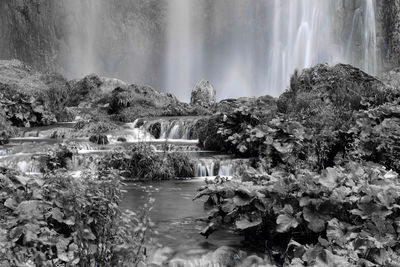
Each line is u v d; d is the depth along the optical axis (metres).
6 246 3.09
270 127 11.16
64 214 3.98
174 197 7.89
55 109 23.80
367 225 4.15
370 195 4.41
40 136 17.56
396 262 3.48
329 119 12.04
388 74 22.23
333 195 4.63
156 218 6.19
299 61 50.81
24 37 55.53
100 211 4.15
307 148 10.30
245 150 11.71
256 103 17.09
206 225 5.46
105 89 32.28
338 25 47.78
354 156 9.75
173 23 62.81
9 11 55.03
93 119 21.36
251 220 4.91
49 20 56.28
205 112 22.78
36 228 3.39
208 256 4.58
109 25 59.88
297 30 51.53
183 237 5.23
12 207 3.80
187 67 63.53
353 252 3.62
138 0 61.12
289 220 4.66
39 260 3.09
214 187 5.62
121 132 18.00
